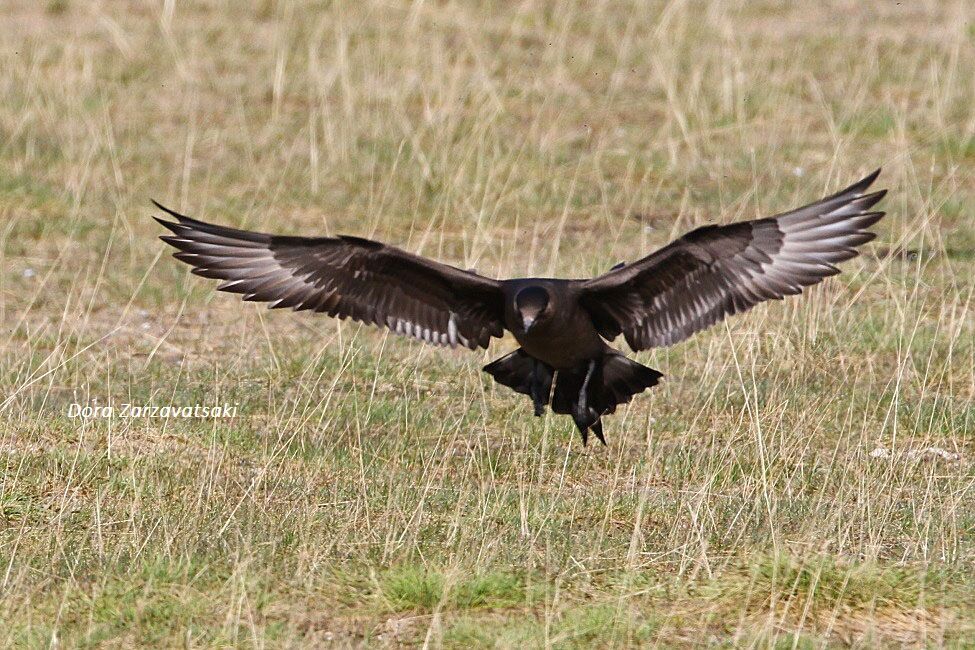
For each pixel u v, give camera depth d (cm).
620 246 1819
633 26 2711
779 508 1106
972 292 1616
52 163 2112
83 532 1051
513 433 1288
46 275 1717
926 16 2827
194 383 1414
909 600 950
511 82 2436
